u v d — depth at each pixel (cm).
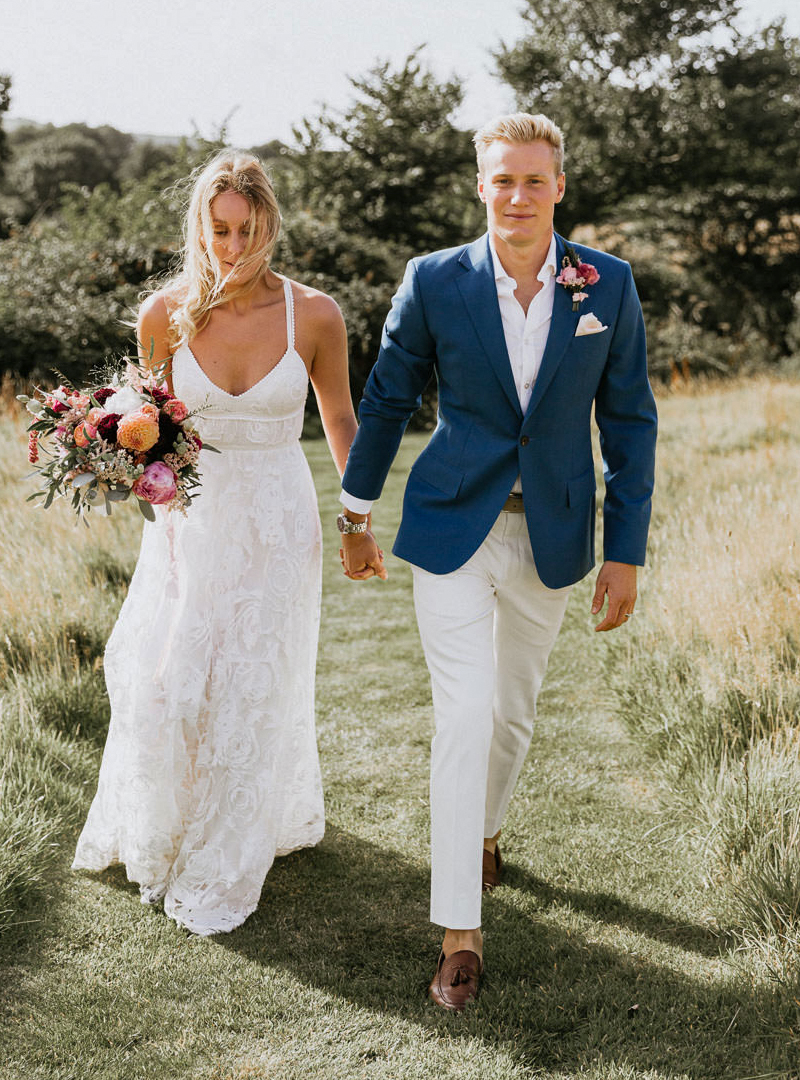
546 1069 208
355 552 268
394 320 242
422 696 436
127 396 246
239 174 256
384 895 277
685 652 394
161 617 267
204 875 263
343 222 2056
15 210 3959
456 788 228
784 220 2605
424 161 2133
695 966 242
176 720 262
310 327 274
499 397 234
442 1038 217
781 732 321
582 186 2489
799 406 1137
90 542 548
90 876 285
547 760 364
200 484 254
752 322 2475
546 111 2573
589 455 247
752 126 2438
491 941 253
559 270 234
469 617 236
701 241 2606
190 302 261
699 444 947
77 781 334
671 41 2494
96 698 387
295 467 278
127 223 1717
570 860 294
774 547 458
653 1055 210
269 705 267
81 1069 206
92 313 1398
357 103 2127
